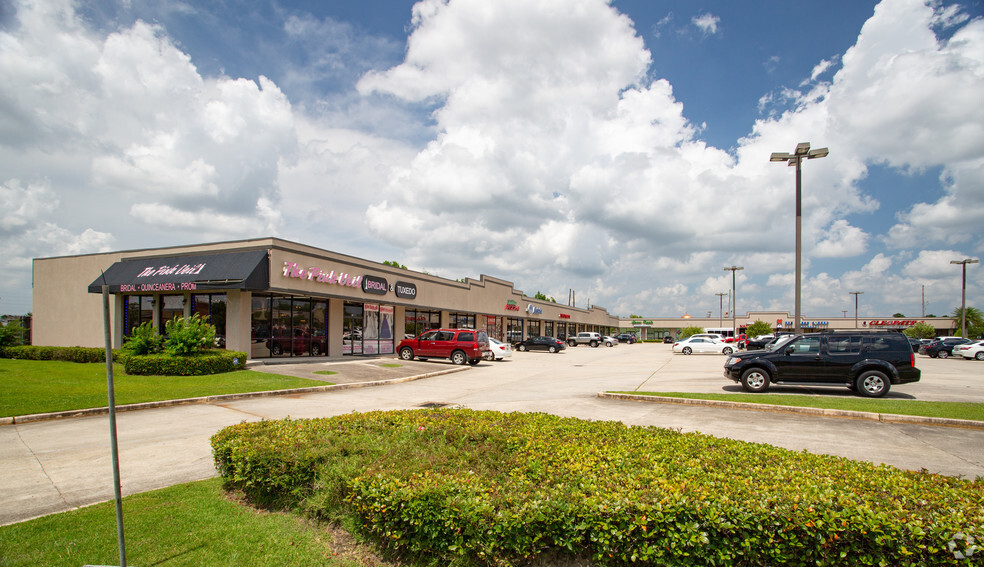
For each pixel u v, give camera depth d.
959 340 36.19
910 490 3.76
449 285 34.91
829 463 4.59
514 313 47.25
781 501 3.49
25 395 11.87
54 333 24.70
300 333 22.92
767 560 3.40
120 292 21.30
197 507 5.01
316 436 5.84
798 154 18.06
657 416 10.64
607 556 3.55
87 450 7.61
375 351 27.62
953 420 9.51
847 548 3.25
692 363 27.00
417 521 3.86
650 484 3.88
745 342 37.62
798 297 18.17
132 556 3.94
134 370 16.50
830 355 13.27
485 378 19.34
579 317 71.25
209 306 20.89
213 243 21.16
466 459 4.88
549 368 24.31
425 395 14.26
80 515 4.79
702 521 3.44
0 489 5.83
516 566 3.70
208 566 3.81
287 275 20.86
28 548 4.07
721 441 5.51
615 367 24.67
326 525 4.59
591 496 3.71
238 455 5.21
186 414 10.73
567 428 6.18
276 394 13.95
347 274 24.33
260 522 4.65
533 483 4.16
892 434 8.81
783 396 12.50
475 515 3.67
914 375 12.58
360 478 4.30
